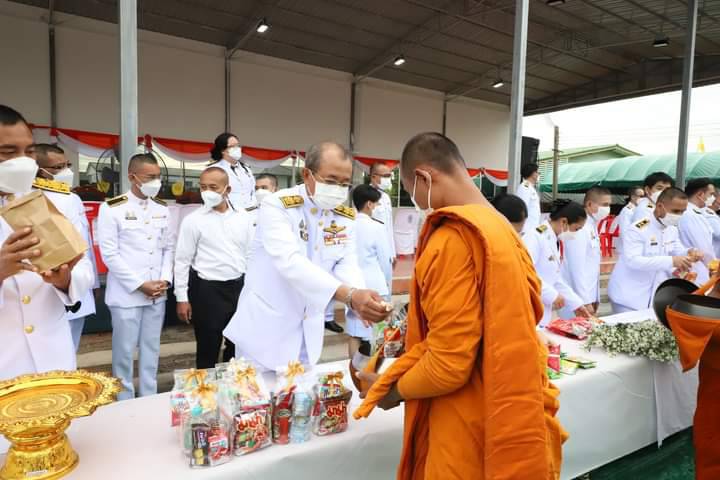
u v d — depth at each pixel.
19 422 1.01
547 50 10.24
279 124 9.91
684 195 3.38
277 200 1.78
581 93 12.30
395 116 11.48
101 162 7.96
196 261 3.03
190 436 1.23
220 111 9.23
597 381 2.08
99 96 8.00
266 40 8.96
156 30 8.44
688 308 1.96
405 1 7.98
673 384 2.45
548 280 3.05
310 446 1.36
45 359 1.49
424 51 9.79
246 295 1.90
